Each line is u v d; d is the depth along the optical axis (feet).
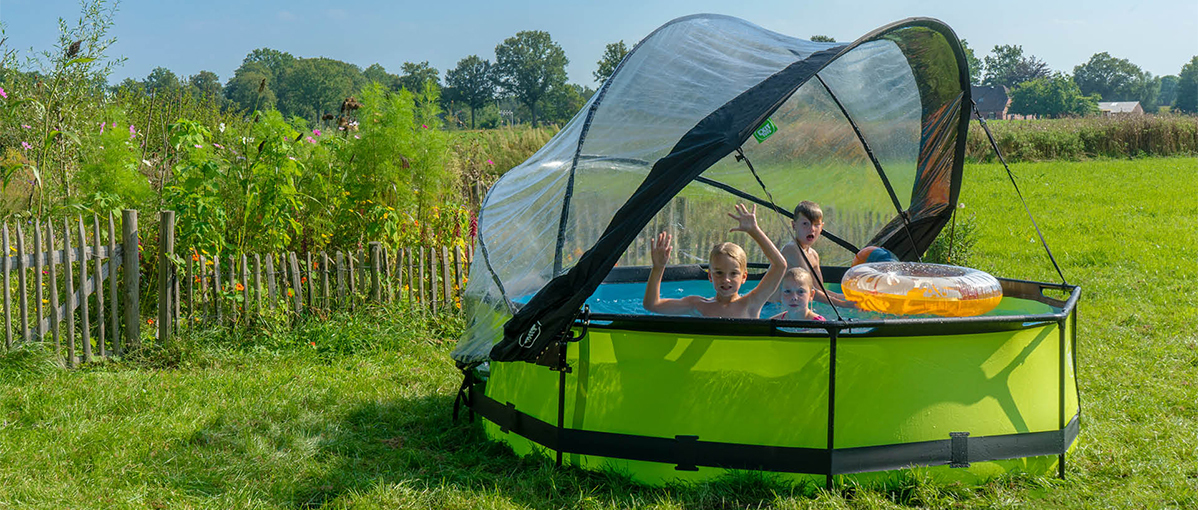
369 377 19.21
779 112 17.51
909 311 13.99
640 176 13.55
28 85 27.14
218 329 21.16
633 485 12.72
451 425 15.98
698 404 12.39
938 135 17.49
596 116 14.76
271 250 23.32
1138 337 23.58
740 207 14.69
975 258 39.01
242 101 333.62
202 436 14.97
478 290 15.92
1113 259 37.93
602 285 20.12
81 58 23.38
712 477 12.45
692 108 13.64
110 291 20.24
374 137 25.84
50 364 18.69
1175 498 12.59
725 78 13.99
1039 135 97.30
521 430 13.79
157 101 34.91
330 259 22.94
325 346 21.25
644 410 12.55
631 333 12.55
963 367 12.56
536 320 11.83
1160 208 55.21
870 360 12.17
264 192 23.15
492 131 55.26
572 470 13.09
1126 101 579.48
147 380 18.24
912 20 14.02
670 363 12.45
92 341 20.95
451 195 28.60
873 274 14.64
